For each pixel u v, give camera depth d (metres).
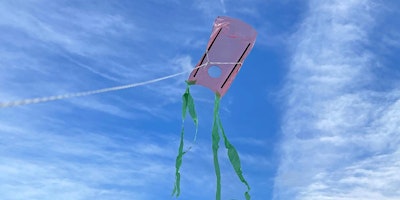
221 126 6.55
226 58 6.46
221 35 6.44
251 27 6.45
